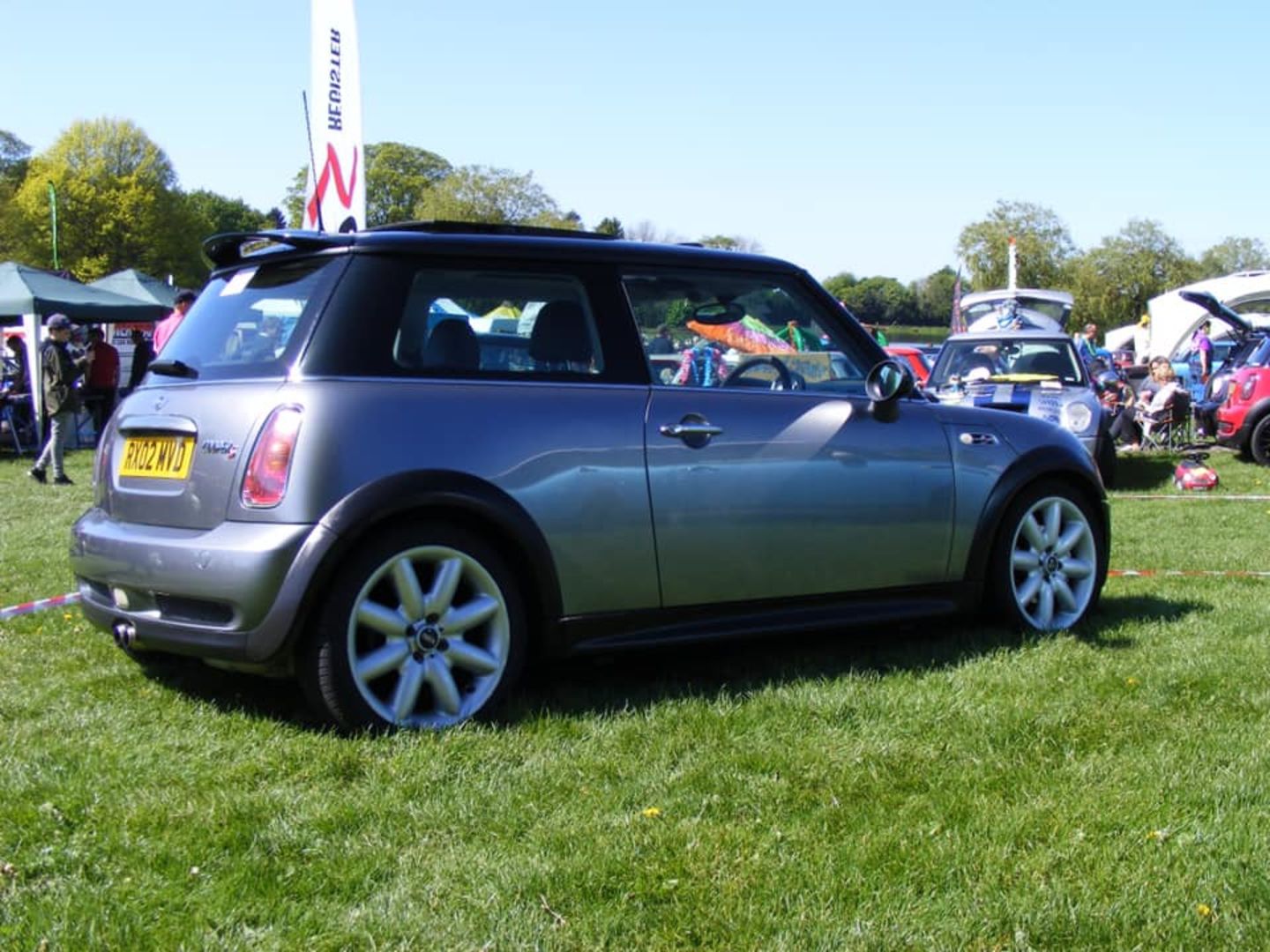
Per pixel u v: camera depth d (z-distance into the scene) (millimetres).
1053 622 5508
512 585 4223
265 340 4211
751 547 4641
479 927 2715
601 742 3949
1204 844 3135
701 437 4555
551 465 4254
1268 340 14508
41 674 4801
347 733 3986
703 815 3361
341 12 8742
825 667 4906
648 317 4648
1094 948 2639
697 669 4898
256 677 4723
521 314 4402
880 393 4930
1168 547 8250
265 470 3912
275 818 3316
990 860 3039
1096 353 22047
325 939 2668
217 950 2625
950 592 5172
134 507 4305
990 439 5277
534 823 3305
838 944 2641
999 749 3883
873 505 4906
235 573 3857
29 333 16859
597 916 2764
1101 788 3518
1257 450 14117
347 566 3949
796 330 5000
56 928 2695
